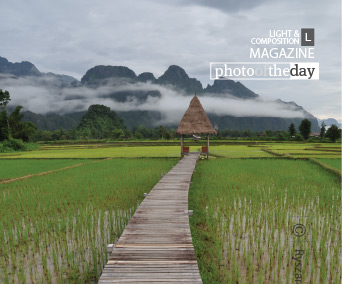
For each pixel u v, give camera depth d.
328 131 61.44
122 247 5.54
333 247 6.29
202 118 25.09
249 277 5.11
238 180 13.59
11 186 12.75
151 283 4.28
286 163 20.58
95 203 9.73
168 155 28.25
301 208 9.09
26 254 6.14
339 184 12.66
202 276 5.12
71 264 5.70
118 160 23.73
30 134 63.41
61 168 18.77
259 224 7.64
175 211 7.85
